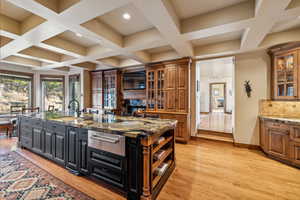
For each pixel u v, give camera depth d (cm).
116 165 168
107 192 175
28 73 546
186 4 201
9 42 284
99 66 550
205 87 909
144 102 498
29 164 243
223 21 210
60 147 231
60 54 434
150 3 162
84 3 163
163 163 210
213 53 344
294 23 245
